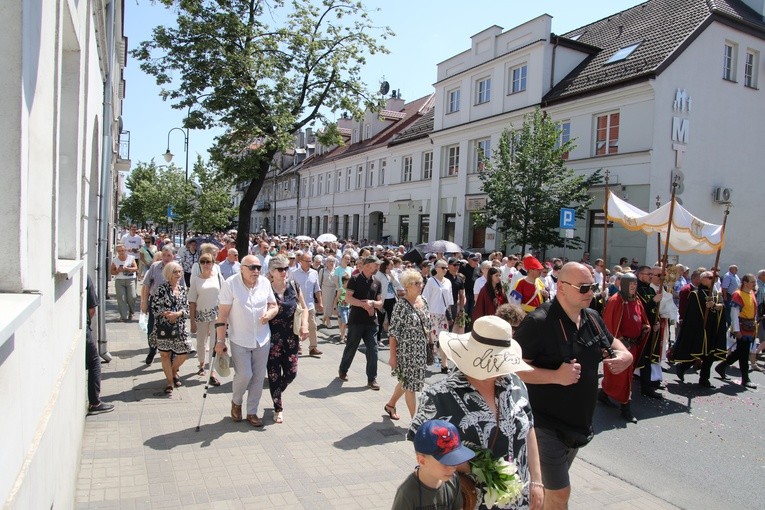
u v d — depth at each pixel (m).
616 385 7.35
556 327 3.53
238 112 15.82
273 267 6.46
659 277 9.16
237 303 6.02
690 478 5.44
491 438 2.57
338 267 13.55
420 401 2.69
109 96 7.29
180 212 29.28
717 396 8.70
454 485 2.42
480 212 20.52
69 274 2.90
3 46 1.83
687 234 10.04
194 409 6.54
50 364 2.54
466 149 26.55
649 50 19.31
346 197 41.06
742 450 6.27
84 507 4.11
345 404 7.14
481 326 2.65
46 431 2.34
